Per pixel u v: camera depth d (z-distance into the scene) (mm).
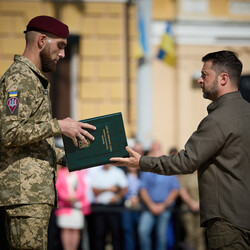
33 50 8664
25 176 8297
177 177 17125
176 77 26031
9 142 8023
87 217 17047
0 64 22422
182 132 25906
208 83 8758
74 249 16500
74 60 24172
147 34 24609
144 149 20828
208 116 8516
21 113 8094
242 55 26609
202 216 8531
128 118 24469
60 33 8703
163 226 16797
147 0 24531
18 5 22812
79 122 8547
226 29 26578
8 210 8328
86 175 16953
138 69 24688
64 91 24141
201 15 26375
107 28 24109
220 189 8367
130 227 17000
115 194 17094
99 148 8727
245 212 8281
